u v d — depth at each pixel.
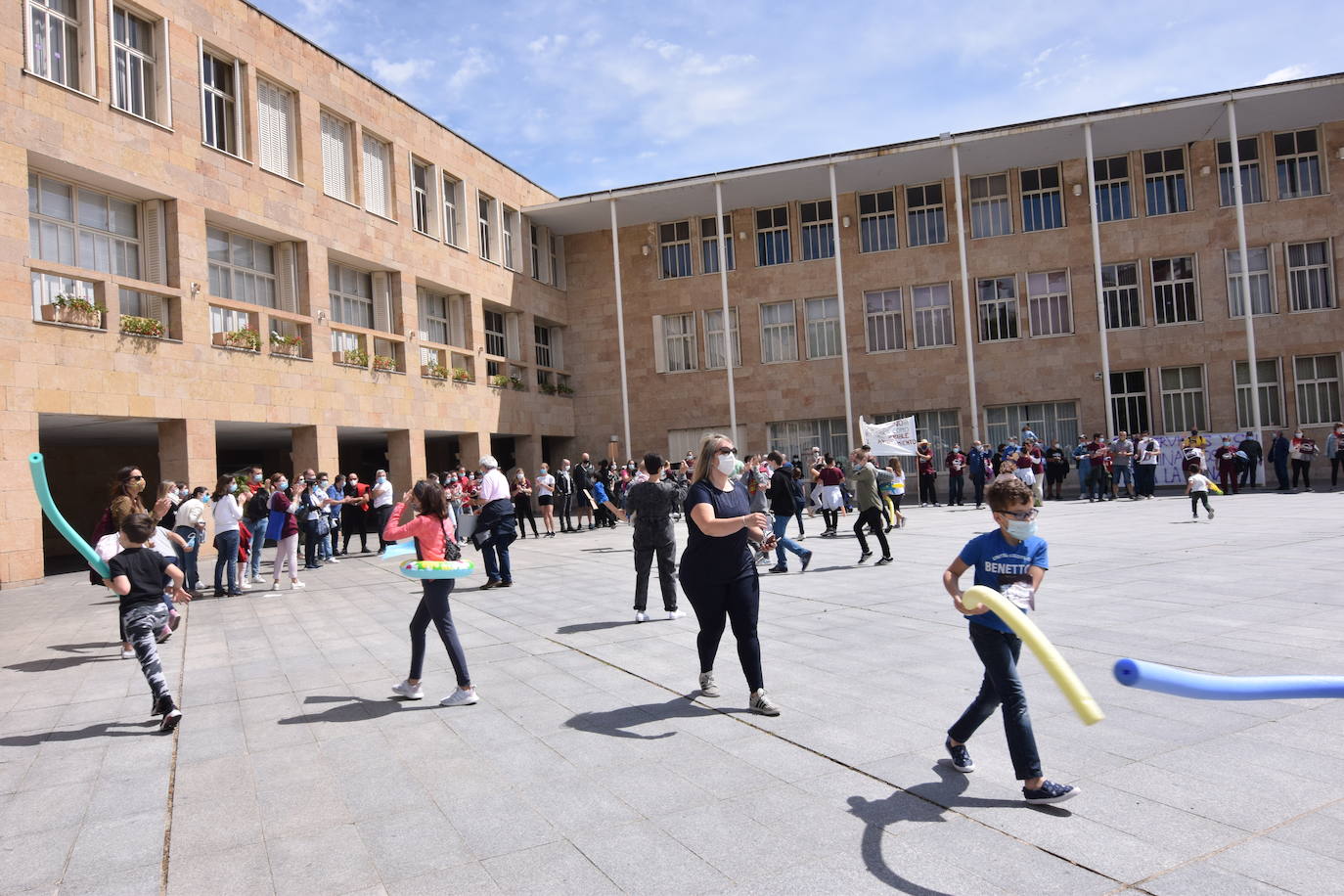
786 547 12.55
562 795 4.45
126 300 17.94
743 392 33.41
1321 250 29.03
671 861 3.65
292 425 21.39
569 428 34.72
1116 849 3.54
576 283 35.47
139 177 17.73
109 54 17.34
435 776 4.82
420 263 26.70
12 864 3.90
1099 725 5.08
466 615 10.09
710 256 34.16
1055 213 30.80
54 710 6.60
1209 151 29.52
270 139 21.75
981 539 4.27
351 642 8.89
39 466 5.92
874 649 7.31
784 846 3.73
